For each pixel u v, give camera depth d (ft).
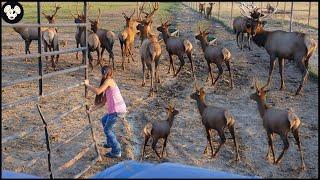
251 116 37.58
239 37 86.94
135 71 56.34
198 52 72.23
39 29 26.50
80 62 61.05
